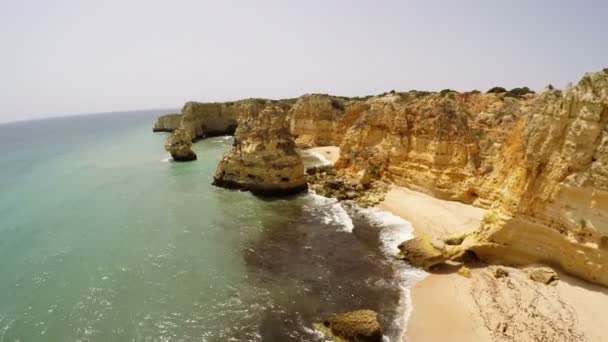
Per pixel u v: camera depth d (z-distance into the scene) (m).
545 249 22.52
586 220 20.30
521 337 17.80
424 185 40.59
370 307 21.05
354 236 31.44
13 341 19.06
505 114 44.34
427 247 25.73
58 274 26.02
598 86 20.45
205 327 19.69
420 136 42.09
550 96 23.91
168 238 32.03
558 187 21.50
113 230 34.22
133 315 20.94
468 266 24.77
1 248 30.78
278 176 43.81
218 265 26.78
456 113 40.44
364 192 43.22
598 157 20.03
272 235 32.28
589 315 18.55
